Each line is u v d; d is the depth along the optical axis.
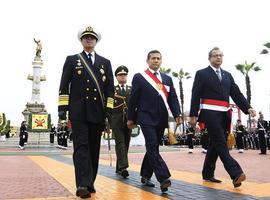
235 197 5.09
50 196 5.49
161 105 6.08
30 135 36.41
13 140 42.47
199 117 6.49
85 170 5.25
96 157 5.77
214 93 6.41
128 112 6.32
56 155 18.52
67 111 5.62
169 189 5.92
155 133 5.91
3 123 45.25
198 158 15.11
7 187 6.55
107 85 5.88
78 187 5.13
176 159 14.41
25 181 7.45
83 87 5.59
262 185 6.34
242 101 6.64
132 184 6.64
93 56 5.89
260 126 18.03
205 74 6.49
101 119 5.65
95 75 5.69
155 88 6.11
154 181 7.09
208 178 6.92
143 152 21.12
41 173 9.12
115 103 8.10
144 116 6.01
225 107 6.37
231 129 6.39
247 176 7.86
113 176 8.02
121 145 7.94
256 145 25.33
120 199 5.05
